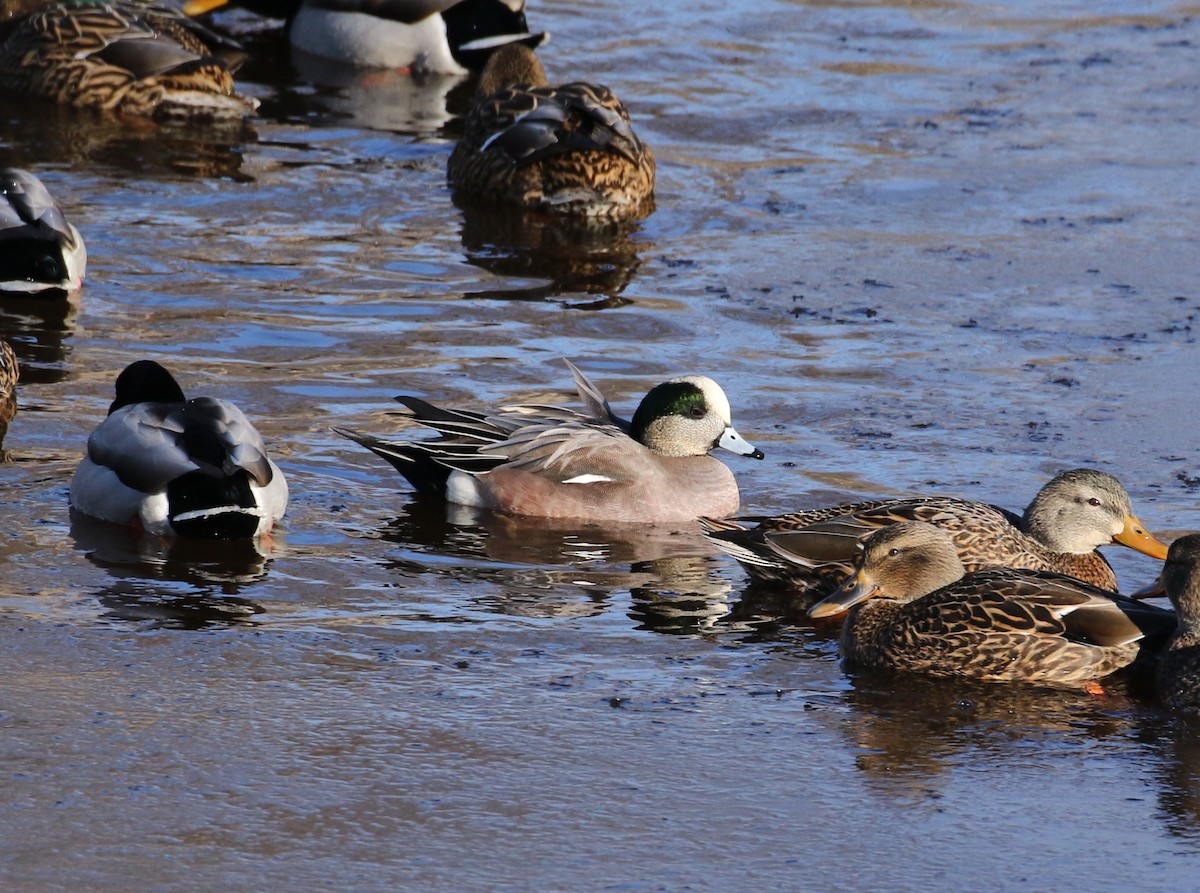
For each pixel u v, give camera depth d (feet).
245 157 74.59
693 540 45.11
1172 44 95.55
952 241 66.85
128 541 41.93
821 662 37.83
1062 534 42.29
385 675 35.17
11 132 75.82
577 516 45.80
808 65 89.86
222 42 87.92
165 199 68.59
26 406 50.01
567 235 67.36
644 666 36.60
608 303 60.13
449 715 33.50
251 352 54.54
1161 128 81.41
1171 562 36.91
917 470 47.09
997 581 38.09
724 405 46.88
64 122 77.66
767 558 41.32
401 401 47.34
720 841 29.07
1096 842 29.50
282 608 38.45
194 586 39.37
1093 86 87.66
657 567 42.88
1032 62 91.50
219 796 29.84
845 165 75.66
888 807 30.58
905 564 38.63
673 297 60.85
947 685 36.83
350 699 33.96
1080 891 27.78
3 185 59.31
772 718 34.37
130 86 79.05
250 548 41.98
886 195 72.08
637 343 56.54
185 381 51.83
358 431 48.98
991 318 59.16
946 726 34.45
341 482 46.62
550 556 43.14
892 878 28.04
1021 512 44.37
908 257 65.16
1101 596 37.65
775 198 71.67
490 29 89.66
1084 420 50.55
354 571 40.96
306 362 53.93
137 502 42.16
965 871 28.35
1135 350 56.34
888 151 77.51
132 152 74.23
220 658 35.55
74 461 46.60
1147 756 33.27
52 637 36.11
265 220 67.15
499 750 32.09
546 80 84.33
